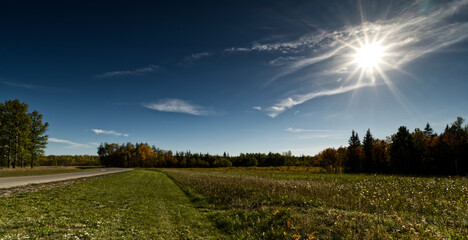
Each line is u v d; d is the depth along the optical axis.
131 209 12.66
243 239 8.27
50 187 19.44
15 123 48.81
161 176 47.06
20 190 16.67
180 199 18.00
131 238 7.71
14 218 8.54
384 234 6.87
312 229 7.92
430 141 57.66
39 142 55.62
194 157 157.00
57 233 7.26
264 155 161.12
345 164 83.81
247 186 18.38
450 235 6.81
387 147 73.12
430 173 53.69
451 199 11.59
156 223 10.09
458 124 61.09
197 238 8.48
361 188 14.45
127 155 137.88
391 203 11.47
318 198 12.98
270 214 9.98
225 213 11.77
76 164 157.88
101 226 8.70
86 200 14.41
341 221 8.16
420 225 7.44
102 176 38.34
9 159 48.00
